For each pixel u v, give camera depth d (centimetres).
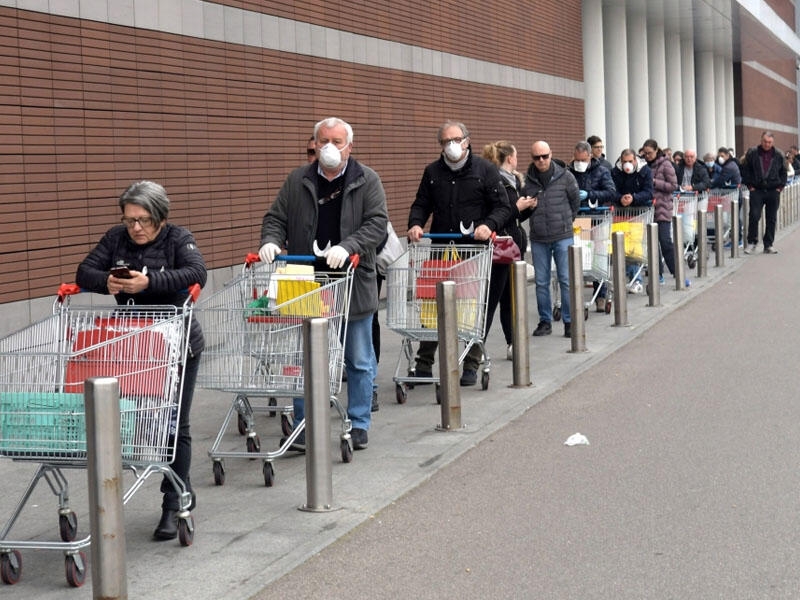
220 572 561
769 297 1675
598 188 1541
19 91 1035
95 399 507
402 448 811
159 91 1247
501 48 2414
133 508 689
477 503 668
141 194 607
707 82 5209
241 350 731
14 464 809
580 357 1185
